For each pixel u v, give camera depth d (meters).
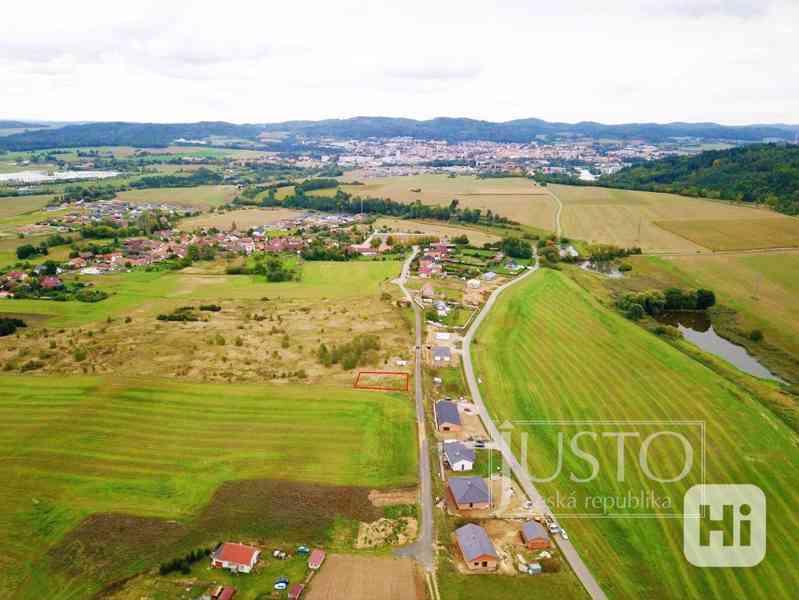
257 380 102.38
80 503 69.44
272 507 69.19
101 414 88.38
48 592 57.72
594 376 106.69
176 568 60.59
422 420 90.31
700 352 121.38
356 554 62.84
